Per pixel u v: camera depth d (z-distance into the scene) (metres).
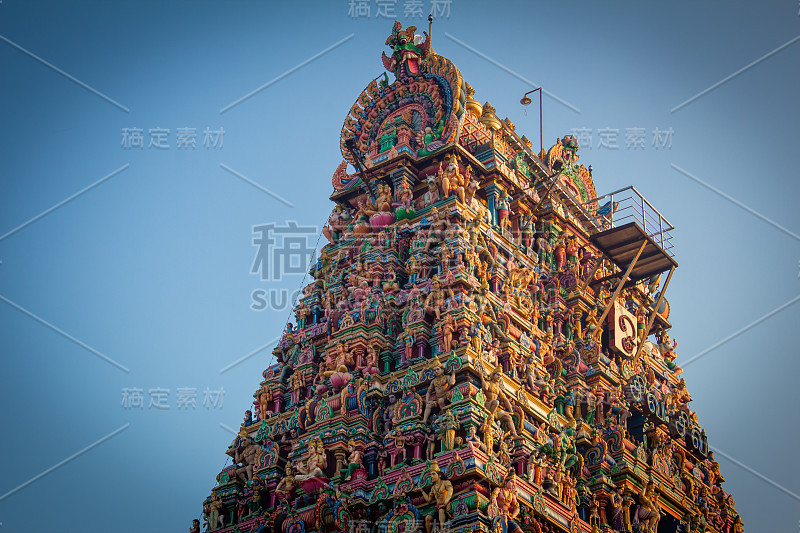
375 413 54.59
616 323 63.06
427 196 60.06
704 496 62.62
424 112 62.56
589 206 67.56
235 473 57.25
